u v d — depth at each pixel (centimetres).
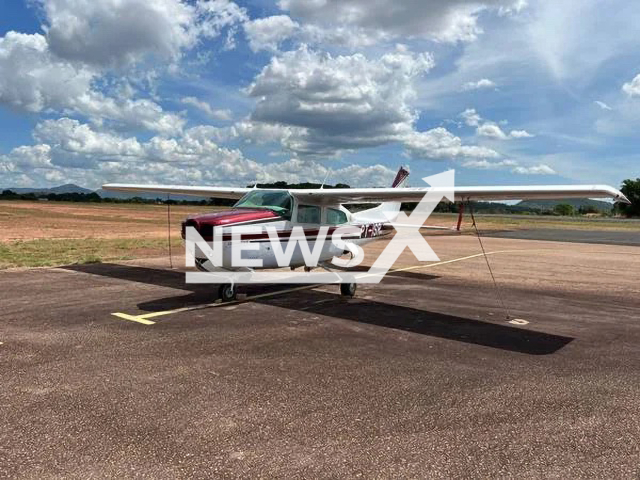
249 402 358
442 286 933
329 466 269
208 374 417
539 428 322
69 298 742
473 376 424
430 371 436
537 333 583
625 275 1118
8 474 254
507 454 287
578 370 445
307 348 503
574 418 339
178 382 396
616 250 1777
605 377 427
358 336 555
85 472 258
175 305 707
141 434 303
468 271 1157
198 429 312
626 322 651
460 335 568
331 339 539
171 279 937
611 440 307
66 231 2423
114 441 294
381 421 329
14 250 1424
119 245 1650
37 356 456
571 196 667
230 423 322
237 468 265
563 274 1123
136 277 955
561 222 4828
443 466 271
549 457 284
